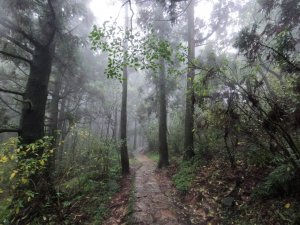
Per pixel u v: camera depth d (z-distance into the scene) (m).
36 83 7.71
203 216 5.29
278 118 4.40
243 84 5.03
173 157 13.82
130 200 6.70
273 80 6.09
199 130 8.65
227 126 5.66
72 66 11.62
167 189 7.79
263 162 5.61
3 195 6.13
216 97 5.40
